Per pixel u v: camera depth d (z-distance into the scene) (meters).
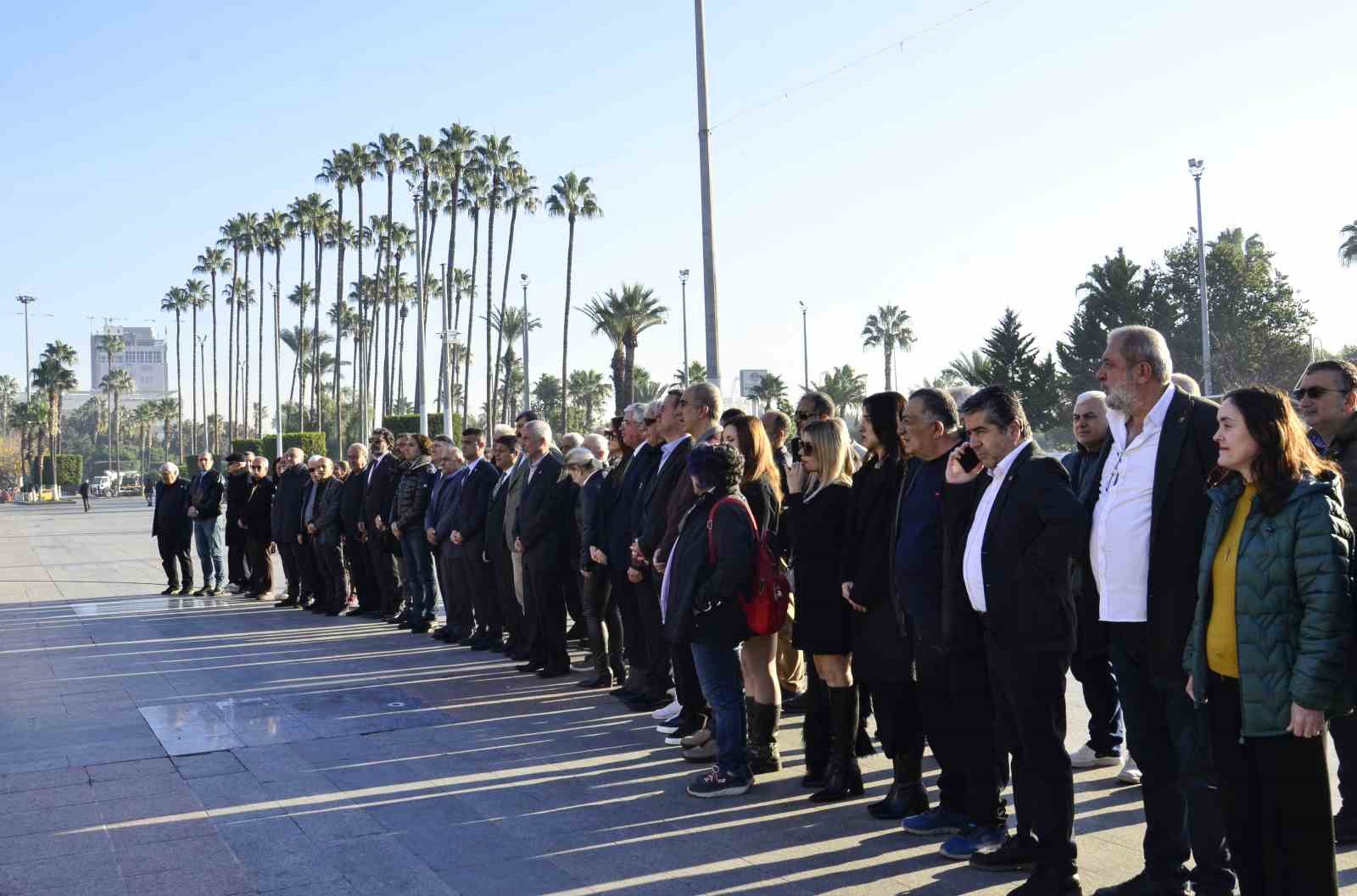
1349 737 4.45
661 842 4.74
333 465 13.55
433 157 56.78
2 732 6.93
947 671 4.55
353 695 8.00
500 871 4.43
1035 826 4.00
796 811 5.14
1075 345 52.38
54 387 90.50
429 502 11.16
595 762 6.10
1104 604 3.96
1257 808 3.32
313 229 69.88
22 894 4.24
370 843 4.80
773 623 5.35
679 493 6.14
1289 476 3.22
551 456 8.62
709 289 14.12
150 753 6.39
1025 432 4.14
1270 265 54.00
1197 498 3.71
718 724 5.42
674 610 5.40
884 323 76.19
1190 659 3.46
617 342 44.75
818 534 5.12
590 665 9.18
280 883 4.33
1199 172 34.50
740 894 4.12
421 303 29.52
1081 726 6.48
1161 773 3.90
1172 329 52.03
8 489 98.50
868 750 5.82
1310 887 3.21
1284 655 3.19
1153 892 3.88
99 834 4.96
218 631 11.55
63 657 9.93
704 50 14.13
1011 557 4.03
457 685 8.34
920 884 4.18
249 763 6.16
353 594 13.41
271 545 14.70
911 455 4.75
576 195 53.66
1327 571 3.11
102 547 26.81
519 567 9.23
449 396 26.94
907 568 4.62
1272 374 49.78
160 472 15.38
